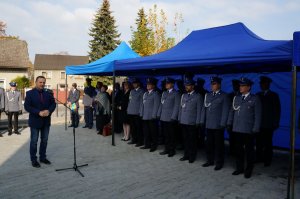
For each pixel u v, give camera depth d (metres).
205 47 6.13
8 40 33.38
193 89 6.32
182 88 7.62
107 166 5.92
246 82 5.12
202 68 7.91
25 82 28.19
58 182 4.91
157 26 19.16
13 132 10.15
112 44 35.69
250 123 5.11
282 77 7.94
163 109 6.88
